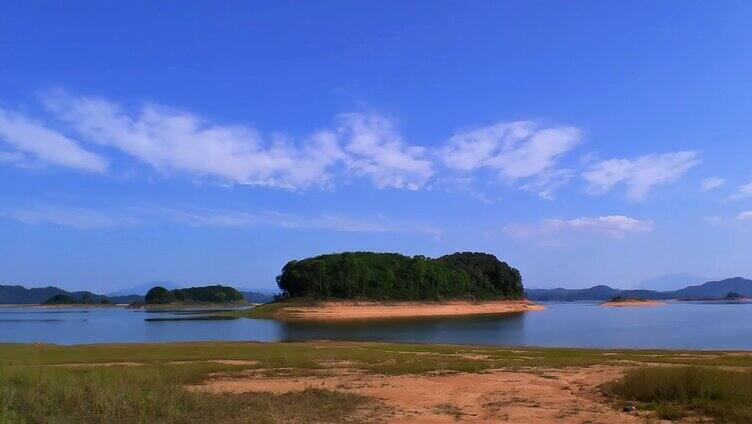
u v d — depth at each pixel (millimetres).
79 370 19766
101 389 12562
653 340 52312
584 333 62406
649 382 14750
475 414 12797
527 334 61438
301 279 125562
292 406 12789
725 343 48625
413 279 134125
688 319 93875
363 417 12234
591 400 14664
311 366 23078
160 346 37281
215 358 27125
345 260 131000
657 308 162875
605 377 18953
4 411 10250
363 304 120438
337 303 118562
